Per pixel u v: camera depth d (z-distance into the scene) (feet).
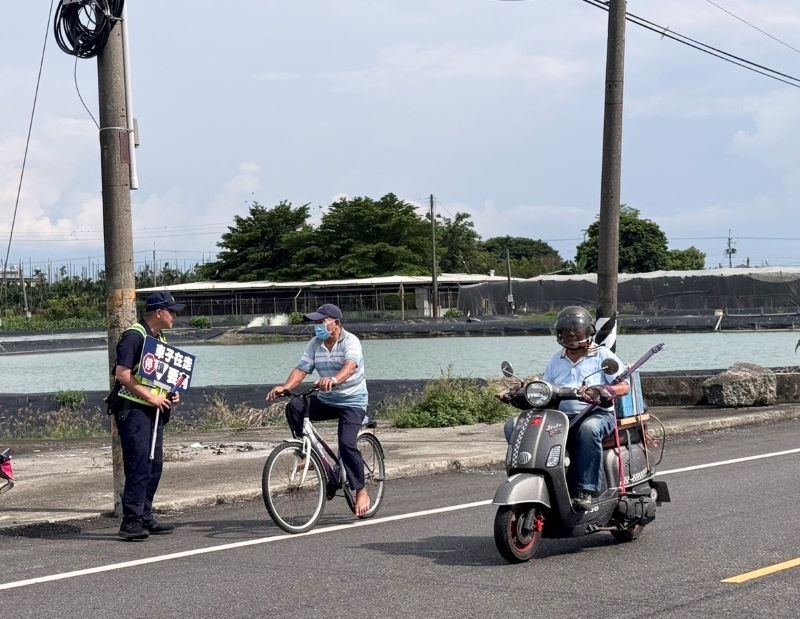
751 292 262.26
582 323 26.35
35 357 197.57
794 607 20.52
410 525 30.73
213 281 355.97
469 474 42.86
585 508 25.21
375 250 326.44
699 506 32.07
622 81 54.34
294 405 30.73
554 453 24.63
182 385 30.68
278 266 346.95
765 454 44.47
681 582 22.68
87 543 29.60
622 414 26.81
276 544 28.37
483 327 218.59
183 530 31.37
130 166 33.32
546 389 24.80
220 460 46.09
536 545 25.35
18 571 25.89
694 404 67.31
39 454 50.93
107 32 32.76
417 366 135.03
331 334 31.04
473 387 65.31
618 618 19.86
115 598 22.63
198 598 22.36
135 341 30.04
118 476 33.27
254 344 222.89
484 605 21.11
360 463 31.32
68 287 365.61
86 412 73.51
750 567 23.90
